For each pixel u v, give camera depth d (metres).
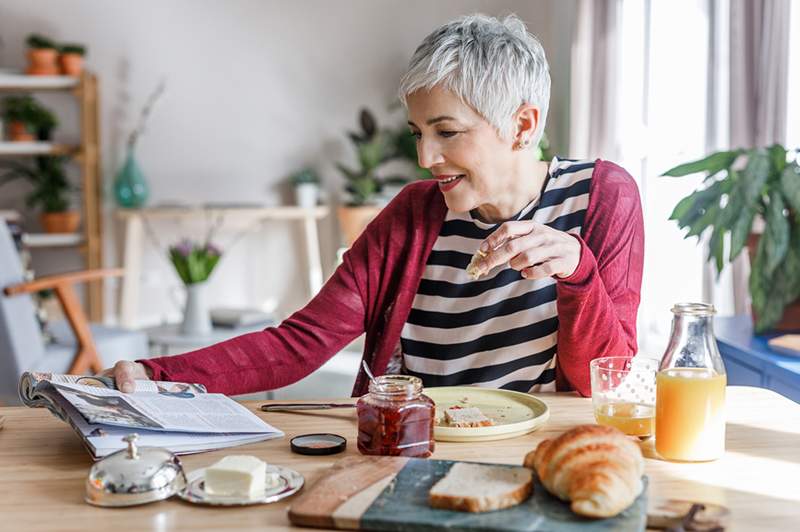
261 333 1.50
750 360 2.14
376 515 0.84
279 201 5.77
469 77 1.34
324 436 1.14
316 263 5.64
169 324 3.73
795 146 3.01
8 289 2.99
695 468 1.02
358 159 5.58
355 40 5.71
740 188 2.31
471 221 1.57
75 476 1.02
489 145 1.40
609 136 4.50
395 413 1.05
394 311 1.59
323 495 0.90
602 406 1.14
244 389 1.46
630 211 1.53
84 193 5.41
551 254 1.19
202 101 5.66
